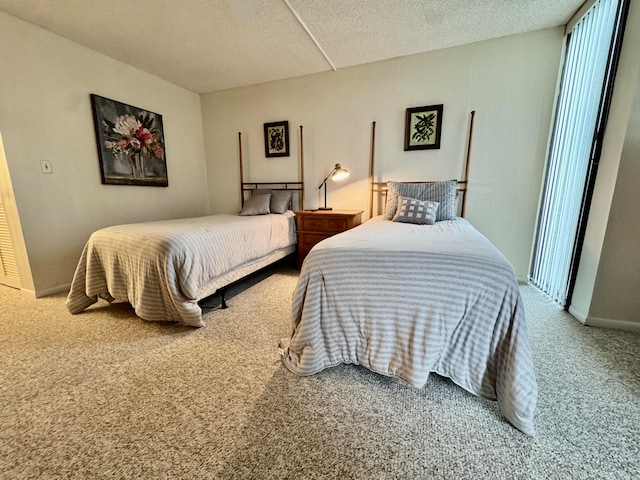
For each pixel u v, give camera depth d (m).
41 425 1.10
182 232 1.93
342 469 0.92
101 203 2.83
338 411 1.16
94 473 0.92
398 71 2.89
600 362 1.47
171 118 3.52
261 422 1.11
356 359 1.37
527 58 2.47
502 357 1.13
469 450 0.98
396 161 3.04
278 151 3.54
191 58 2.86
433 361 1.21
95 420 1.12
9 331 1.83
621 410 1.15
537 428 1.06
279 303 2.29
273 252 2.90
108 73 2.81
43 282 2.46
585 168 2.02
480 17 2.22
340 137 3.24
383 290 1.28
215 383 1.34
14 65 2.18
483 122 2.67
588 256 1.92
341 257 1.36
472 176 2.77
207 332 1.82
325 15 2.16
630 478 0.88
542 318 1.99
